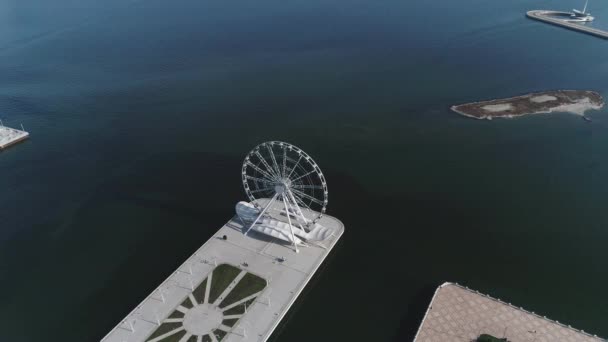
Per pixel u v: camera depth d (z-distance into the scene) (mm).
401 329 105250
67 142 184750
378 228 136250
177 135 187500
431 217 140625
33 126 196250
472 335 100188
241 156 173125
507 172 162750
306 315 109188
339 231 132125
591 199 147375
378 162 169375
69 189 156875
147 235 135000
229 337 100250
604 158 170375
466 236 132625
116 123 197375
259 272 117250
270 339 103500
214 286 113125
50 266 125500
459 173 162375
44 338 105375
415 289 115625
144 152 176750
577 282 116250
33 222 142250
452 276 119000
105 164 170375
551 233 133000
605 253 125312
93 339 104375
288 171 161250
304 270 118000
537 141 183250
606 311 107875
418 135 188250
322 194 151750
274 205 142500
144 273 121750
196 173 163500
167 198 150875
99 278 121062
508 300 111500
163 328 102500
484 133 189875
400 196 150375
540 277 117875
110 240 133875
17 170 167750
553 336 99750
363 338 103375
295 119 198750
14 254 130125
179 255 127250
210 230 136250
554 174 161125
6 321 109875
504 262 123125
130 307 112062
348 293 114875
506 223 137375
